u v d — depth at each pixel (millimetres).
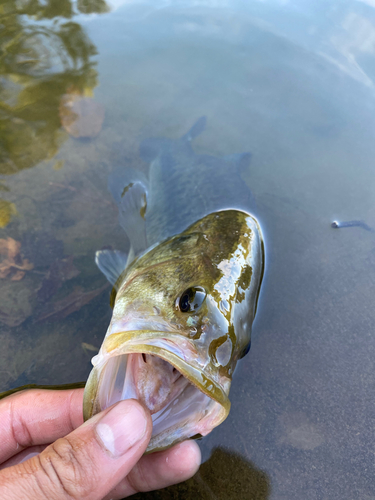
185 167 298
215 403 131
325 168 307
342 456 156
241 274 167
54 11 482
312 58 432
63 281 210
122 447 113
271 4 515
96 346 187
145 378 141
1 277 211
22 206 253
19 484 107
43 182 274
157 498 147
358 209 270
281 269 223
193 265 165
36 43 424
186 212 244
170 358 118
